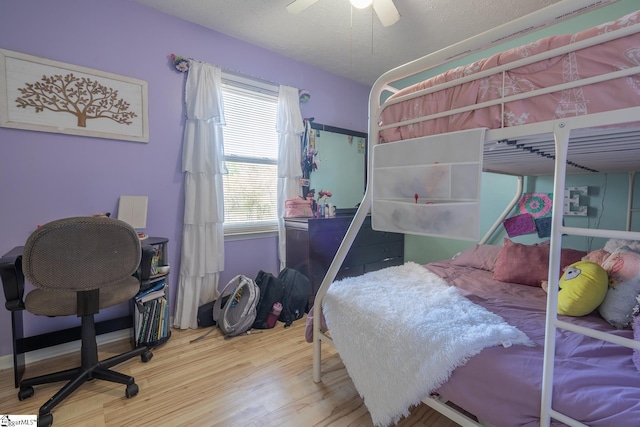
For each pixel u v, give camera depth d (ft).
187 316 7.70
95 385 5.34
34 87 5.99
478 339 3.42
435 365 3.44
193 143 7.85
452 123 3.80
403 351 3.79
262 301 7.92
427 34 8.20
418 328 3.83
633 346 2.27
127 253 4.87
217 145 8.10
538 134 3.05
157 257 6.82
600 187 7.22
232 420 4.52
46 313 4.74
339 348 4.69
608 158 4.69
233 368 5.91
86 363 5.22
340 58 9.78
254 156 9.28
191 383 5.42
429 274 6.27
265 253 9.62
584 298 4.14
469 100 3.61
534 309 4.79
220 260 8.33
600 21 7.07
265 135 9.48
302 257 8.92
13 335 5.19
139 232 7.34
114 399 4.98
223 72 8.33
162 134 7.58
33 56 5.95
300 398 5.01
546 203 8.05
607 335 2.42
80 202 6.57
